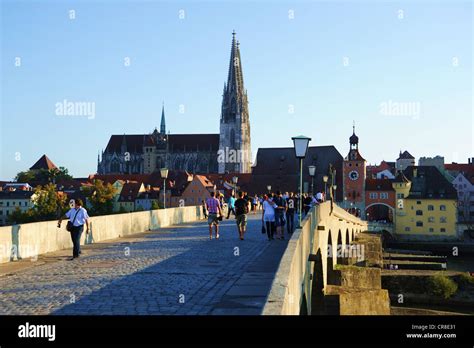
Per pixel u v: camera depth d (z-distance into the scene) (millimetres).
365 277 42344
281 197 34562
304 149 27328
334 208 40844
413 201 153625
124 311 12828
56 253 26422
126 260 23078
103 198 182125
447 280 67188
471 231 149875
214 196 33656
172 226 48906
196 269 19828
